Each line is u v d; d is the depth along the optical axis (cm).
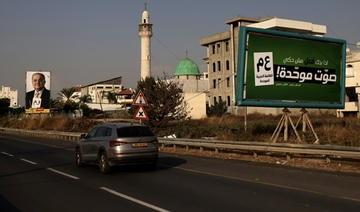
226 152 2012
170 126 3278
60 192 998
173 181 1162
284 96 1995
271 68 1962
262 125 2641
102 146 1333
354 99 5309
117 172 1373
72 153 2152
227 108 7106
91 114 8038
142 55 9950
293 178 1188
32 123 5325
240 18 7356
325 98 2111
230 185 1082
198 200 880
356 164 1418
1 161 1756
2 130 5775
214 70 8212
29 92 5841
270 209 786
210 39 8188
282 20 6419
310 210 775
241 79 1895
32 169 1473
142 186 1078
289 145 1569
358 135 1816
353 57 5628
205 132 2908
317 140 1883
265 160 1677
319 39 2080
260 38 1936
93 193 980
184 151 2186
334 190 988
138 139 1309
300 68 2036
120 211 782
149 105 2928
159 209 795
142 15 10056
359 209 781
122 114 6544
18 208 821
